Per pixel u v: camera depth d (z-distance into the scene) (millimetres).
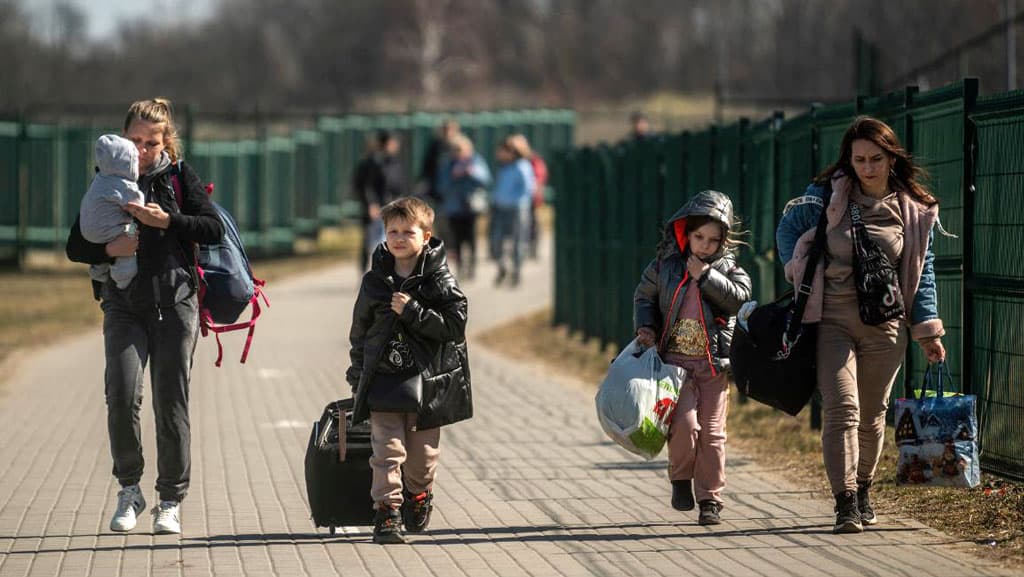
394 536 23469
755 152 36438
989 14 72000
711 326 24422
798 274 23203
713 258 24375
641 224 45781
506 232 75000
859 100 30109
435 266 23094
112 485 29031
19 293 77562
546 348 53562
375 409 22953
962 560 21531
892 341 23266
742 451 32062
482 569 21844
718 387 24594
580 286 54188
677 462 24562
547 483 28969
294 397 41906
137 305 23797
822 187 23562
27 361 51156
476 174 77562
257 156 99375
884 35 91250
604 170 50688
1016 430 24344
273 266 93500
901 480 23172
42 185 94125
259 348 53938
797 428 33594
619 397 23953
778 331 23266
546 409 39500
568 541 23688
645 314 24719
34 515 26078
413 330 23062
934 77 74375
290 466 31078
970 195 25641
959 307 26344
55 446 33750
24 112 93312
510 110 128625
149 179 23953
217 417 38125
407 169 120875
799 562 21703
